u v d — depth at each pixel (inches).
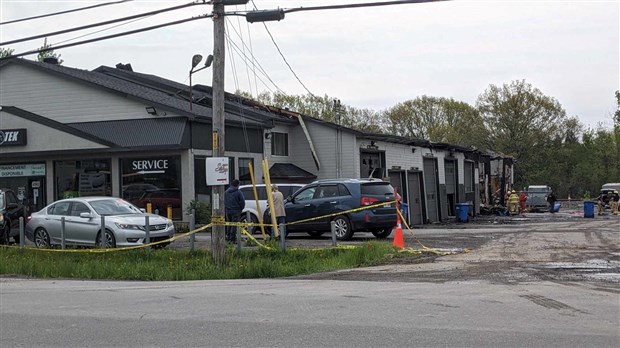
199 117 1157.1
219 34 644.7
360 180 904.3
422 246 800.3
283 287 509.7
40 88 1284.4
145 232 775.1
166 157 1147.9
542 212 2224.4
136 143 1139.3
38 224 841.5
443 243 844.0
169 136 1127.6
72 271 631.8
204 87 1700.3
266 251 712.4
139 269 620.4
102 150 1146.0
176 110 1153.4
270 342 319.6
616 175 3093.0
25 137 1190.3
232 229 847.7
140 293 490.9
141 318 385.7
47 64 1357.0
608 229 1086.4
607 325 347.6
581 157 3159.5
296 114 1434.5
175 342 323.9
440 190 1706.4
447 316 374.3
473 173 2023.9
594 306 401.1
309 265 634.8
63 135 1169.4
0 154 1208.2
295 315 385.1
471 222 1604.3
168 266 637.9
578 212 2167.8
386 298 440.1
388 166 1477.6
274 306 417.4
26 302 454.6
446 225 1453.0
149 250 727.7
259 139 1336.1
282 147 1421.0
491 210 2034.9
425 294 454.3
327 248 735.7
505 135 2878.9
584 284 493.0
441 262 648.4
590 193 3189.0
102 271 620.1
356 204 879.7
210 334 339.0
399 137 1492.4
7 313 410.0
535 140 2861.7
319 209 901.8
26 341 331.9
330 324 357.4
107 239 782.5
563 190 3203.7
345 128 1375.5
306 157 1423.5
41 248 793.6
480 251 745.0
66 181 1203.9
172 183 1143.6
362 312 390.9
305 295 461.4
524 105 2861.7
